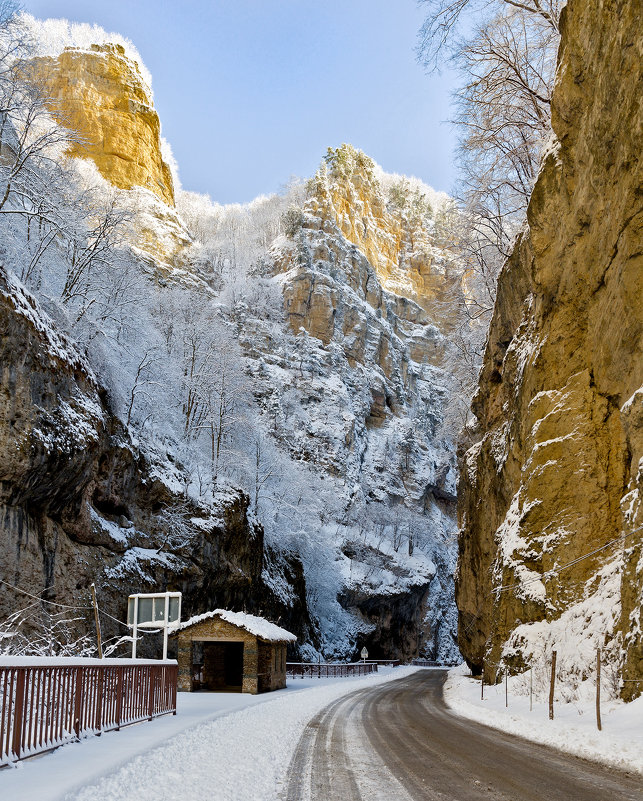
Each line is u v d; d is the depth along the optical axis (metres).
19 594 24.03
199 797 7.38
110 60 100.62
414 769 9.51
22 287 26.83
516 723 15.08
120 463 33.91
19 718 8.66
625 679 14.12
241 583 43.94
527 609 20.98
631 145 16.78
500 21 28.19
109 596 30.03
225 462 51.09
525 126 31.22
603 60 17.75
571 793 7.88
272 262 115.19
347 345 109.31
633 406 16.91
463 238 39.03
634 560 14.86
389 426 111.12
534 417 23.33
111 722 12.26
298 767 9.66
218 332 57.28
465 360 47.22
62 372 28.33
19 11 29.25
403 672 58.34
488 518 32.50
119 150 96.31
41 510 26.62
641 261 17.59
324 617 68.31
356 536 83.56
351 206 148.50
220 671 29.97
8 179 31.05
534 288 25.27
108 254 40.00
